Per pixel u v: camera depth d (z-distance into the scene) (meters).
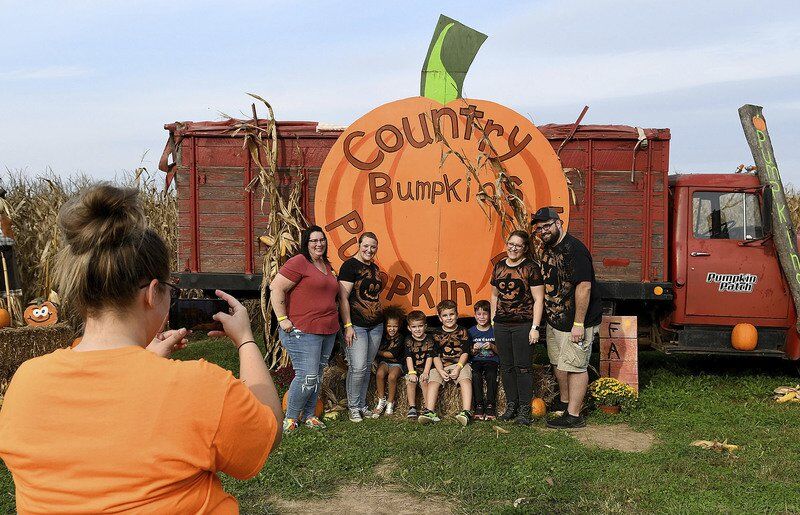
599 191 8.33
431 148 8.06
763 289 8.74
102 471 1.57
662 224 8.31
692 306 8.79
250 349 1.96
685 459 5.90
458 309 8.10
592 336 7.13
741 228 8.88
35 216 11.16
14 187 11.29
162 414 1.60
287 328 6.69
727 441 6.45
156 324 1.82
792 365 9.48
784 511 4.76
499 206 7.77
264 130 8.21
